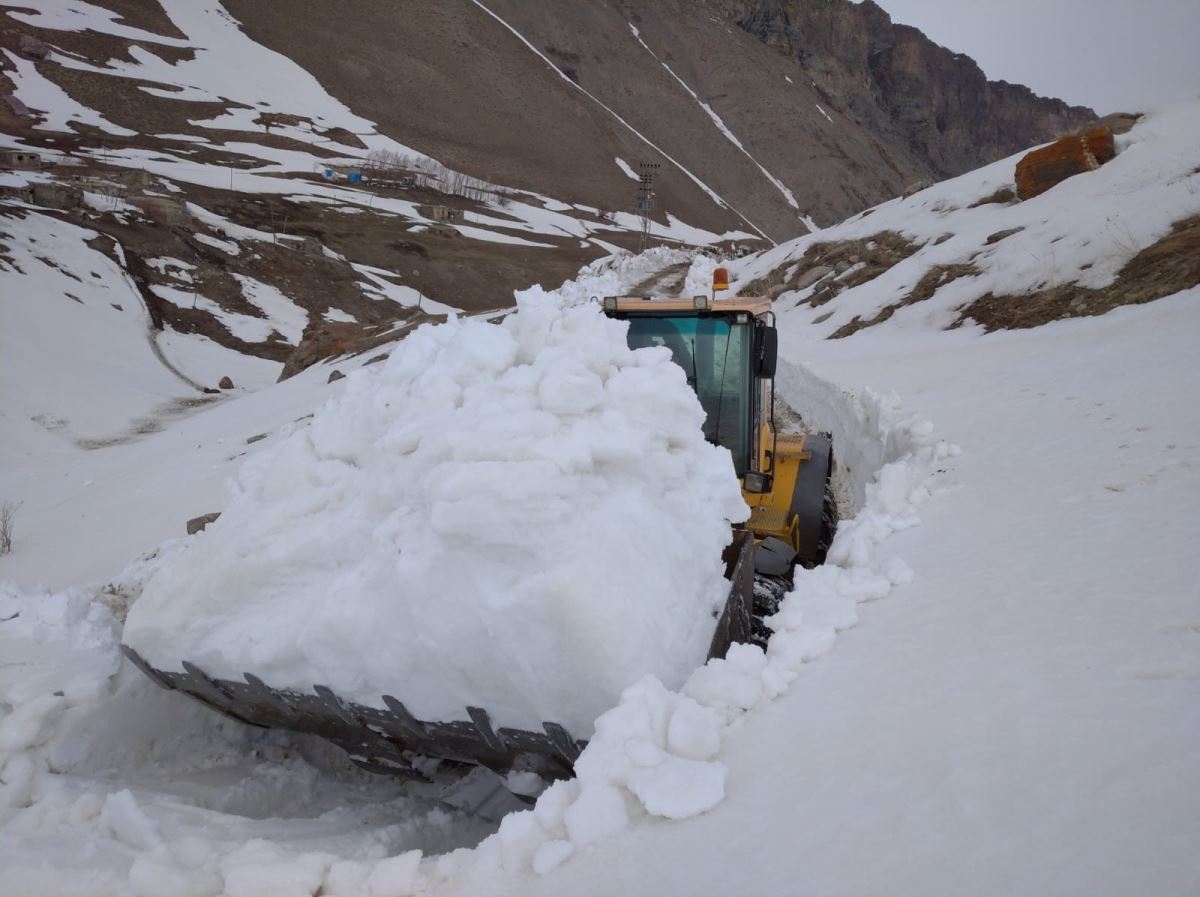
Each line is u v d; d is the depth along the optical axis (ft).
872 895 6.86
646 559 11.04
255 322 206.80
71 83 420.36
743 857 7.70
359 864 9.02
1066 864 6.72
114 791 11.68
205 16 563.89
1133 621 10.77
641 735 9.20
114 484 72.84
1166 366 27.58
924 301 64.54
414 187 430.61
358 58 586.04
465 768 12.91
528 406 11.44
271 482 12.92
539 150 580.71
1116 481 17.08
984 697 9.63
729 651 11.27
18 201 224.74
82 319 168.45
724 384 19.19
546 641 10.09
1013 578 13.10
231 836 10.71
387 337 120.98
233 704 12.92
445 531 10.35
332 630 11.12
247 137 433.07
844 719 9.80
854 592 13.62
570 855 8.43
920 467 22.18
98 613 14.38
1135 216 55.16
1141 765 7.77
